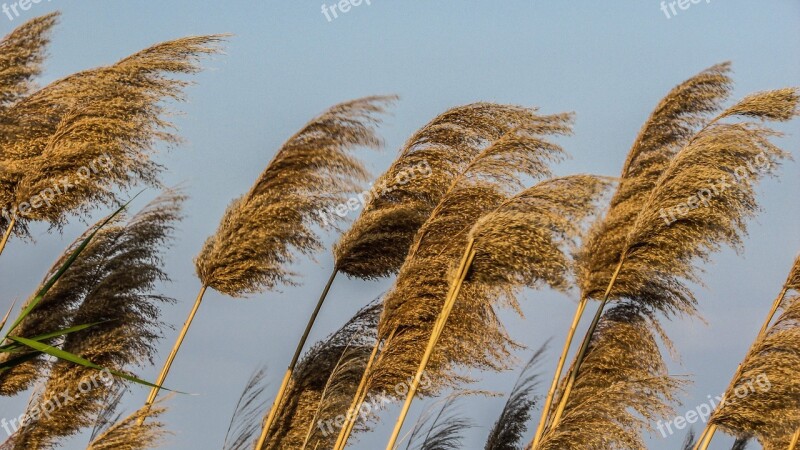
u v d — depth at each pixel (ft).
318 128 55.06
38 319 52.75
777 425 62.85
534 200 45.39
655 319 58.59
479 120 55.01
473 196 52.90
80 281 53.42
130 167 50.62
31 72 49.73
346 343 60.13
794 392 61.26
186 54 49.90
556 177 45.37
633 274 56.29
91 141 49.47
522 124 52.60
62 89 49.88
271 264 56.54
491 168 52.80
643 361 59.11
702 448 63.87
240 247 55.31
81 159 49.73
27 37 49.11
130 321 54.39
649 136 60.49
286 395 59.93
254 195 56.54
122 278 53.78
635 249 55.93
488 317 52.24
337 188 56.29
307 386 59.98
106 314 53.83
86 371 53.36
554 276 45.21
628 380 58.03
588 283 57.26
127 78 49.47
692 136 56.34
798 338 61.41
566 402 57.77
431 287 52.03
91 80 49.73
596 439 54.39
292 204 55.47
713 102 59.88
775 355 61.87
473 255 46.06
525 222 44.52
